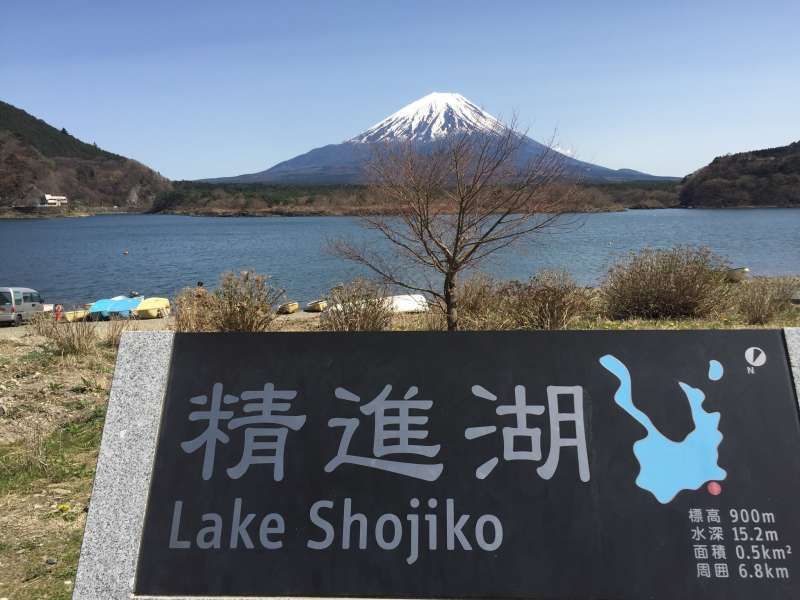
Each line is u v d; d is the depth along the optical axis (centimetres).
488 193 796
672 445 292
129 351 322
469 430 298
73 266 4538
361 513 287
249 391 312
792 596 267
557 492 286
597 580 270
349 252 1016
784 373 303
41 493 486
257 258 4547
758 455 290
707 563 272
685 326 972
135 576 281
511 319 938
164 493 296
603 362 306
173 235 8006
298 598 273
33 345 984
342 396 309
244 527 287
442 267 842
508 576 272
